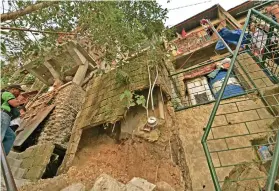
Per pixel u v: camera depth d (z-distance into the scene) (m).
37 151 5.02
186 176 3.64
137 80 5.07
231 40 7.98
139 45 5.48
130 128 4.49
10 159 4.53
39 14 3.56
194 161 3.90
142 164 3.70
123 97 4.47
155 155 3.80
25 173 4.43
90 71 9.12
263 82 5.07
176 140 4.08
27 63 8.50
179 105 5.30
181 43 9.51
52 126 6.85
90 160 4.35
